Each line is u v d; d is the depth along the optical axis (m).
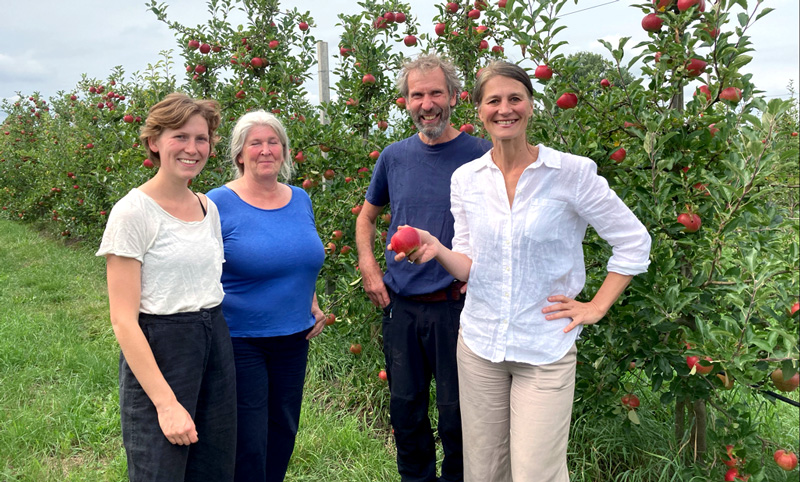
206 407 1.78
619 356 2.42
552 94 2.47
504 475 1.96
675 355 2.29
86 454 3.10
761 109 1.99
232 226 2.06
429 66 2.18
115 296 1.57
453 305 2.21
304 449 2.97
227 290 2.10
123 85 8.44
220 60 5.92
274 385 2.26
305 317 2.24
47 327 5.06
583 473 2.60
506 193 1.75
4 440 3.11
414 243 1.75
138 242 1.59
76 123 10.59
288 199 2.26
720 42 2.18
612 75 2.55
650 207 2.29
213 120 1.78
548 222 1.70
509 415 1.92
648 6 2.38
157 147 1.70
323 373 3.97
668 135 2.19
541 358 1.74
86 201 8.59
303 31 5.75
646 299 2.24
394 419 2.43
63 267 7.49
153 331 1.63
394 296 2.38
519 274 1.74
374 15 4.61
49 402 3.64
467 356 1.91
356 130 4.36
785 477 2.38
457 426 2.29
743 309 1.91
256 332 2.10
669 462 2.47
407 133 4.19
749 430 2.26
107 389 3.90
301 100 5.46
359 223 2.61
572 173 1.68
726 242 2.19
